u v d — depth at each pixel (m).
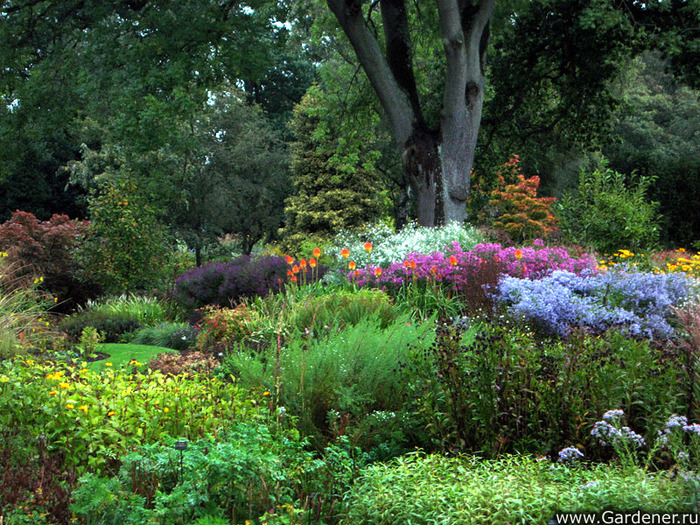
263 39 16.56
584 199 13.97
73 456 4.02
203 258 27.14
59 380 4.93
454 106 14.30
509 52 19.41
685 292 8.50
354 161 20.56
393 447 4.75
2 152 17.70
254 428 4.19
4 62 16.78
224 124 26.34
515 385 4.46
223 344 8.32
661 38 16.16
